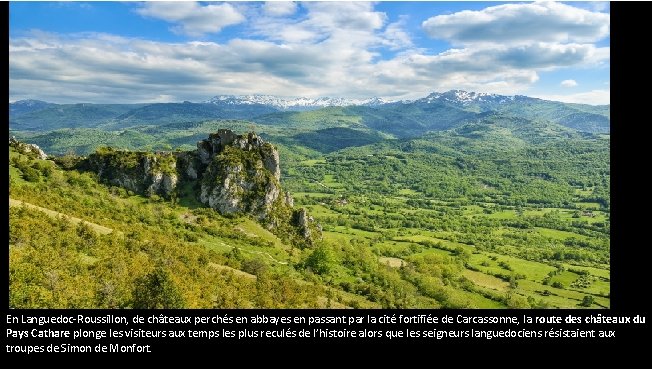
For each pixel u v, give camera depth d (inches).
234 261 6471.5
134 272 4411.9
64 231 4987.7
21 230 4436.5
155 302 3636.8
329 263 7642.7
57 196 7012.8
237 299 4522.6
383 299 6786.4
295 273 7111.2
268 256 7736.2
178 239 7057.1
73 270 4104.3
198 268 5295.3
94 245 4943.4
